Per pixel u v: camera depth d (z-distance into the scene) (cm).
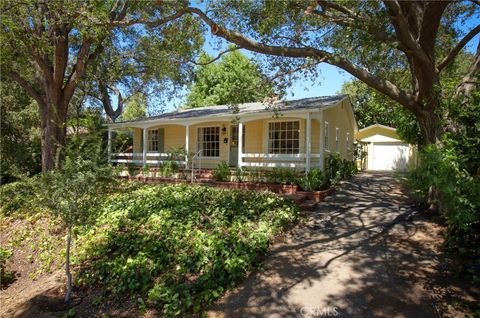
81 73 1427
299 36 908
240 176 1239
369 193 1127
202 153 1727
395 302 443
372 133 2423
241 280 526
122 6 1362
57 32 1315
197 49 1197
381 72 1201
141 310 484
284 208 841
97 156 584
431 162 405
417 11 819
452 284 479
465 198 401
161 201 909
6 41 1122
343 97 1476
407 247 618
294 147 1399
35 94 1458
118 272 576
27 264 761
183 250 612
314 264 568
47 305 549
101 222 814
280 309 445
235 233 661
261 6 910
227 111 1520
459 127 536
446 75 1165
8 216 1060
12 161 1862
